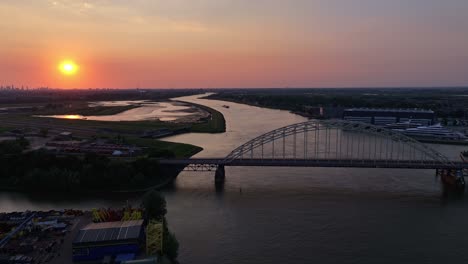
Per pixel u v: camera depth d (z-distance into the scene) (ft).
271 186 399.24
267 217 310.24
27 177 387.34
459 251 250.98
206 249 253.24
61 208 329.31
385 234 277.23
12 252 217.15
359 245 259.60
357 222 299.58
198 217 311.06
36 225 250.98
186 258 240.94
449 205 339.36
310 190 384.47
